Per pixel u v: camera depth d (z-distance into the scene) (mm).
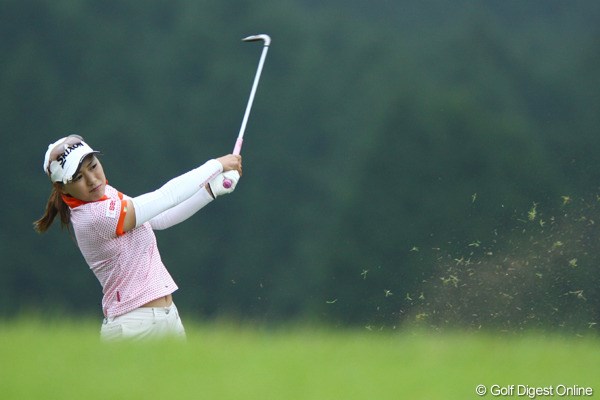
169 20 197625
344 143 189625
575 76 180250
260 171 187000
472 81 175375
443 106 141500
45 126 179125
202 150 185875
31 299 160125
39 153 176000
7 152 174500
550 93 179000
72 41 189250
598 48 181500
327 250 131375
